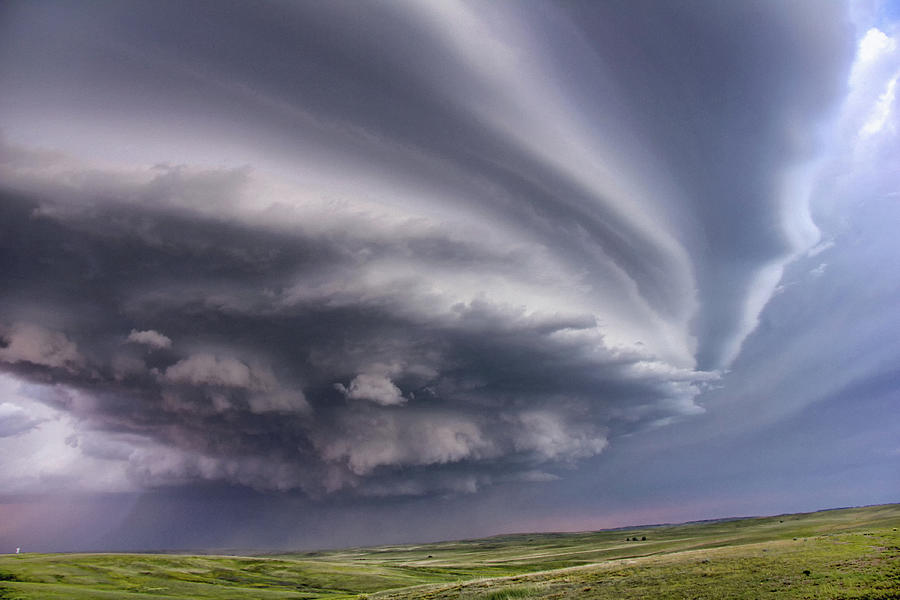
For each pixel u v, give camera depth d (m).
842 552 48.12
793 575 39.44
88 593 87.31
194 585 110.56
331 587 122.00
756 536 143.12
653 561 60.25
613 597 40.81
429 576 140.12
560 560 182.25
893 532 63.09
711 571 45.94
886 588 32.19
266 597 99.88
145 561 133.50
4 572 103.81
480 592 53.34
